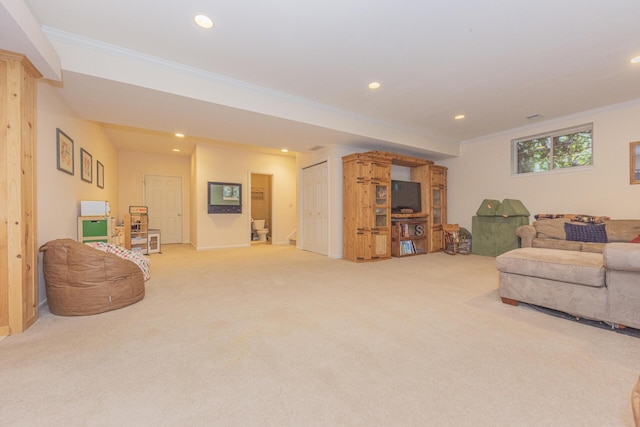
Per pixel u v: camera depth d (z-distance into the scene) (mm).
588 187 4344
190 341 1846
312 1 2006
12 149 1990
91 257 2320
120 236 4758
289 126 3971
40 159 2465
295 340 1865
